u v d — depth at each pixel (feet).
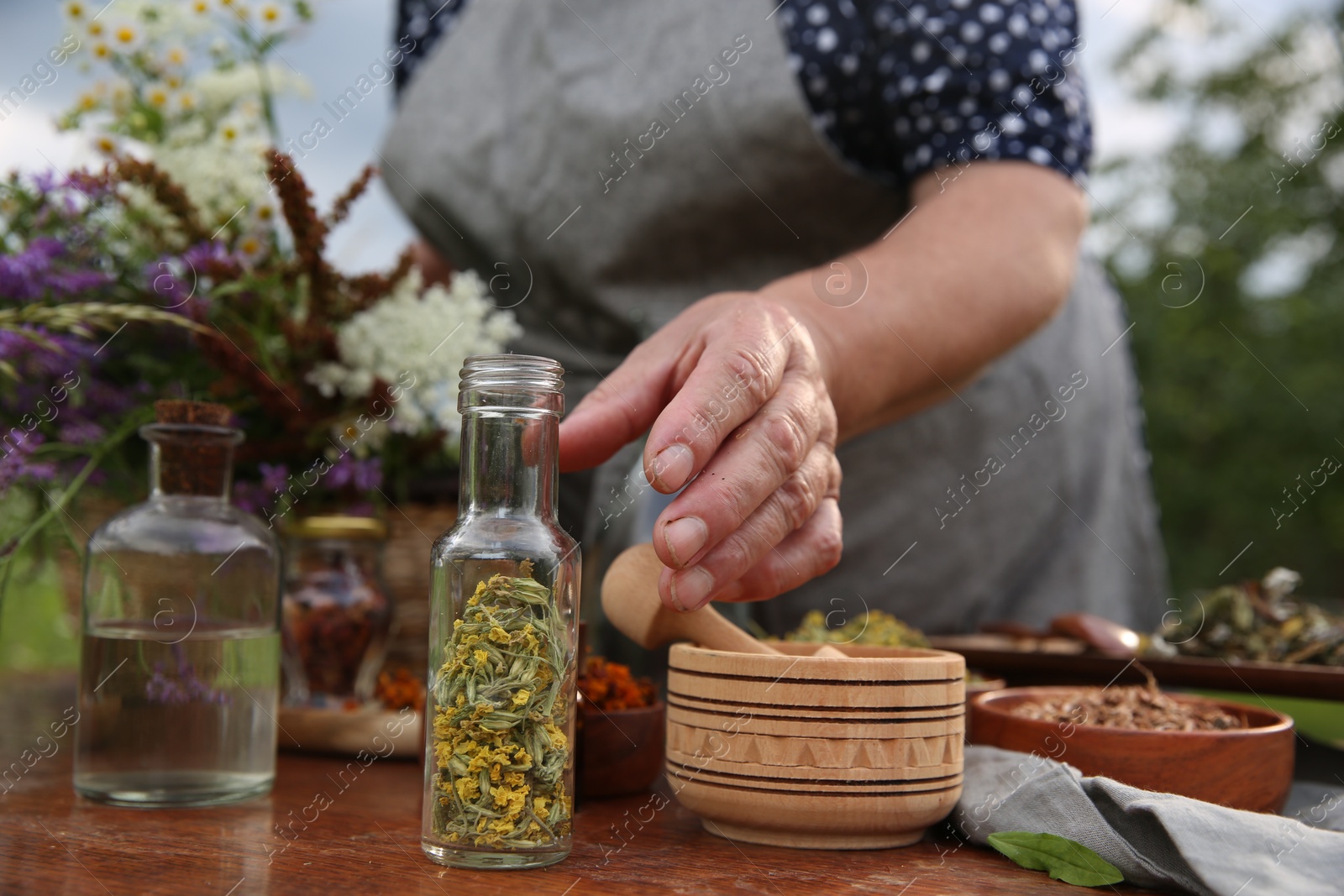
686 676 2.17
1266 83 15.29
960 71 3.23
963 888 2.00
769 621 3.85
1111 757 2.19
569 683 2.10
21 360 2.82
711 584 2.14
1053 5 3.39
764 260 3.70
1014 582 4.27
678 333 2.40
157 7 3.10
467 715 2.04
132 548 2.37
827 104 3.50
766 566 2.29
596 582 3.07
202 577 2.39
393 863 2.06
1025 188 3.14
